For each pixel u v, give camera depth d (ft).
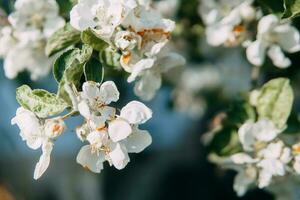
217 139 1.54
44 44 1.53
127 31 1.24
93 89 1.18
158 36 1.28
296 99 2.21
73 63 1.18
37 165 1.19
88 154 1.22
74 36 1.33
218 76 2.35
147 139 1.23
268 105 1.48
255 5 1.52
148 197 2.74
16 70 1.56
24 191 2.93
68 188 2.82
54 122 1.19
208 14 1.66
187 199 2.72
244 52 1.73
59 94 1.18
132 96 1.89
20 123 1.20
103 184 2.74
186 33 1.93
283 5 1.42
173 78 2.17
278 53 1.48
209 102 2.37
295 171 1.44
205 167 2.71
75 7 1.23
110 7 1.23
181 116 2.64
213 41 1.57
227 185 2.55
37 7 1.47
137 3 1.29
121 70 1.49
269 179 1.42
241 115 1.51
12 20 1.49
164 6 1.81
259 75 1.65
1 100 2.29
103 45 1.24
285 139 1.48
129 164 2.70
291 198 1.57
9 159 2.92
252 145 1.45
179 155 2.75
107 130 1.18
